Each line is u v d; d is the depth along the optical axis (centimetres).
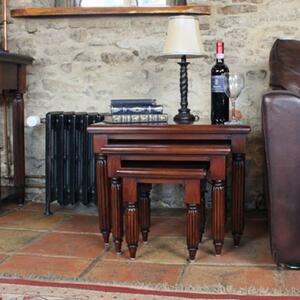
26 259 248
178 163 253
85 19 348
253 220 318
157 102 347
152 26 342
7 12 356
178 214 335
